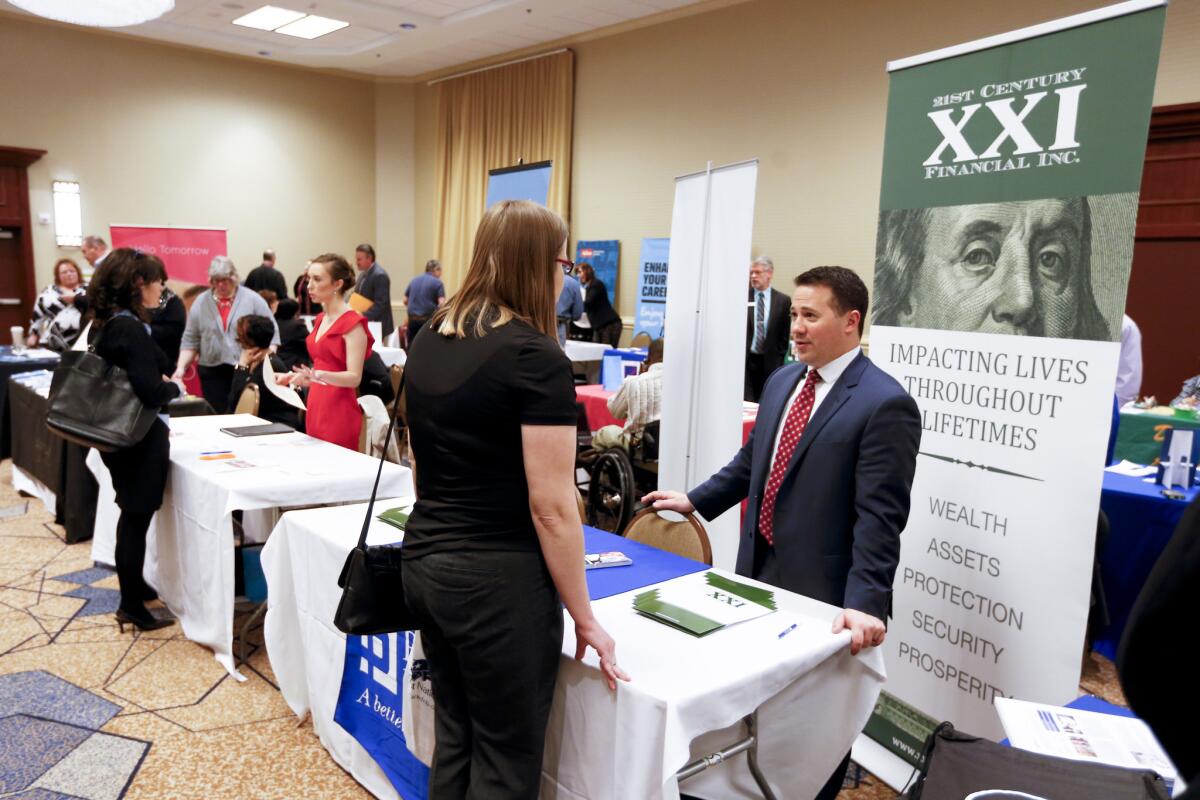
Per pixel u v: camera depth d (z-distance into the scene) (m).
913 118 2.21
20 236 9.00
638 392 4.18
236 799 2.12
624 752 1.36
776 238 7.64
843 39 6.99
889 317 2.32
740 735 1.55
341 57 10.17
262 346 4.38
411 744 1.87
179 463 2.96
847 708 1.67
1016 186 1.96
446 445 1.32
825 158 7.20
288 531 2.33
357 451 3.57
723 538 3.28
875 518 1.73
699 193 3.08
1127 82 1.73
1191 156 5.46
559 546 1.29
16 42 8.77
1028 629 1.97
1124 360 4.50
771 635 1.59
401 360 7.41
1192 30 5.37
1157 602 0.59
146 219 9.77
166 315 4.16
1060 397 1.89
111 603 3.40
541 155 9.66
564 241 1.40
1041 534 1.93
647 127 8.66
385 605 1.49
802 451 1.89
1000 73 1.98
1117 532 3.26
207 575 2.79
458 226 10.72
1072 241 1.85
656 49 8.48
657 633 1.58
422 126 11.34
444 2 8.20
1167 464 3.20
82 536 4.20
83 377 2.72
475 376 1.29
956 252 2.11
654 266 8.44
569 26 8.76
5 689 2.65
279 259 10.83
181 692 2.67
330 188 11.12
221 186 10.27
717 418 3.05
